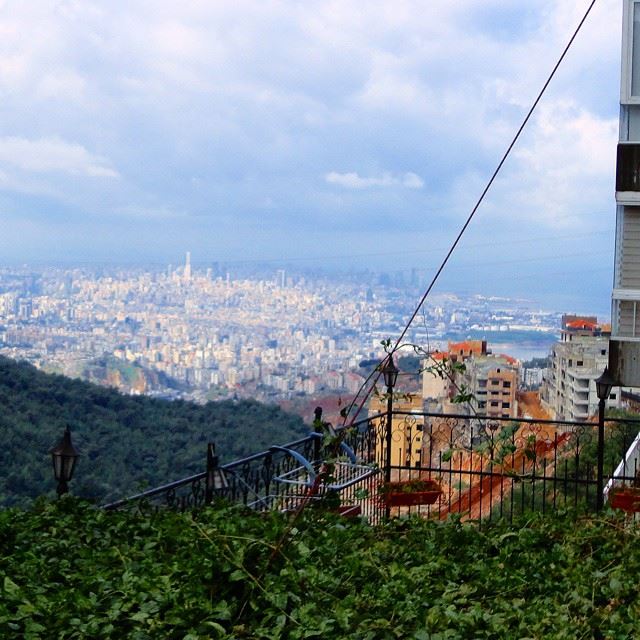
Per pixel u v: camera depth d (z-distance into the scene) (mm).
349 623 4777
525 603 5363
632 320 11016
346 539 6820
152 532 6910
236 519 6820
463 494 9844
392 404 10359
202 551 5734
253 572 5441
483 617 4844
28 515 7172
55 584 5453
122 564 5957
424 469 10031
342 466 9484
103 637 4629
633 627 4922
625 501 9062
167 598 4996
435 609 4934
